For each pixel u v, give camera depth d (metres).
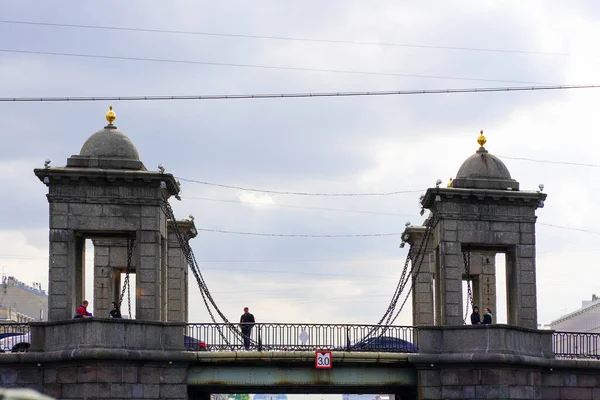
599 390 52.03
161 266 52.34
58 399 47.03
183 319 63.22
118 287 62.97
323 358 49.66
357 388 53.84
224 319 53.09
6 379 47.75
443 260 52.41
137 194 50.06
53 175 49.44
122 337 47.56
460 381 50.16
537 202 53.53
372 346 51.28
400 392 54.88
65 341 47.72
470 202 53.03
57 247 49.50
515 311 53.16
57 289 49.31
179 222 62.88
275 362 50.00
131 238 52.62
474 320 52.91
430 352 50.66
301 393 55.56
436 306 54.41
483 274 65.25
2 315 123.50
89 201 49.81
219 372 49.66
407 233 65.62
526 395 50.28
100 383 46.81
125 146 51.16
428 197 53.34
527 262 53.31
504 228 53.25
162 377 48.50
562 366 51.44
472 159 54.59
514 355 49.91
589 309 119.94
